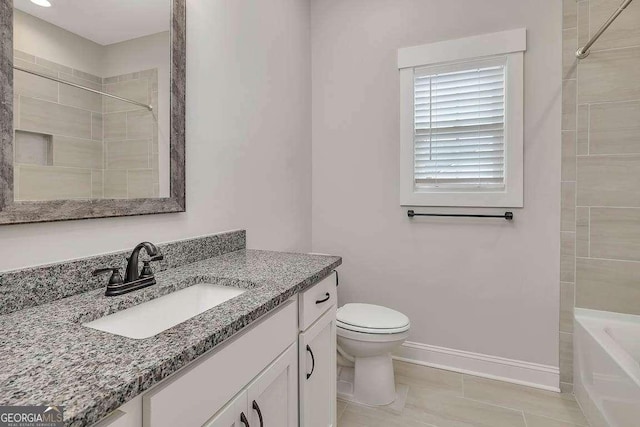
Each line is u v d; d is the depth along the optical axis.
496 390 1.98
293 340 1.12
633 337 1.72
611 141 1.86
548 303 2.00
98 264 1.06
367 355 1.83
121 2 1.16
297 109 2.37
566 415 1.75
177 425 0.64
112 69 1.13
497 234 2.11
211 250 1.53
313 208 2.58
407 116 2.28
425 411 1.79
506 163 2.05
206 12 1.54
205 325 0.75
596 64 1.87
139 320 0.97
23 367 0.57
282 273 1.23
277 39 2.12
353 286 2.49
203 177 1.53
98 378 0.54
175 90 1.35
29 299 0.88
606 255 1.89
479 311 2.16
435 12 2.21
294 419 1.13
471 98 2.14
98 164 1.08
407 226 2.33
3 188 0.84
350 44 2.46
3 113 0.84
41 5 0.93
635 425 1.28
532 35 1.98
